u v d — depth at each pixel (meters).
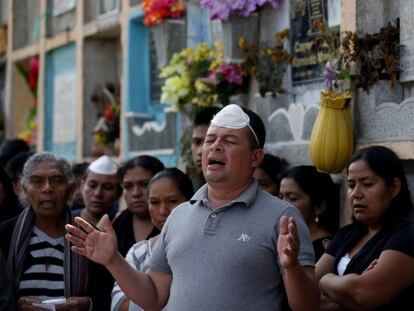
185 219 3.66
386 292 3.87
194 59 7.41
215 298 3.44
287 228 3.28
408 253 3.88
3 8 14.97
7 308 4.52
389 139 5.44
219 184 3.60
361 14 5.76
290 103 6.66
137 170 5.59
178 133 8.45
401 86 5.58
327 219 5.35
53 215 4.88
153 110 9.46
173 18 8.17
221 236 3.50
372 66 5.54
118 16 10.00
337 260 4.30
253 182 3.66
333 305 4.17
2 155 8.69
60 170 4.91
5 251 4.85
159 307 3.80
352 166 4.21
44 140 12.43
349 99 5.61
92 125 11.17
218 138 3.61
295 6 6.63
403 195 4.18
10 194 6.02
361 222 4.21
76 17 11.41
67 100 11.78
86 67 11.14
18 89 13.96
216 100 7.15
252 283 3.45
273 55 6.56
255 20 7.05
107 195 6.46
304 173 5.16
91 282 4.97
